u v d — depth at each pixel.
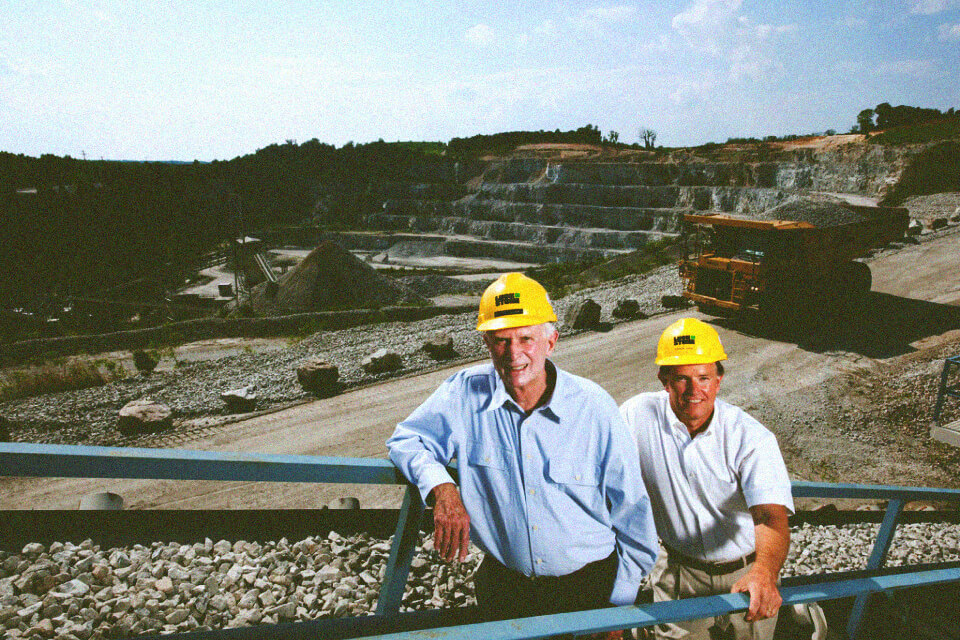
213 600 2.55
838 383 13.66
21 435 10.84
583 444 1.57
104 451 1.27
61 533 2.79
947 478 10.34
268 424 11.73
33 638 2.13
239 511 3.34
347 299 35.62
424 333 18.84
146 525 3.02
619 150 121.31
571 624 1.34
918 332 16.52
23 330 34.06
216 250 79.94
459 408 1.61
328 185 133.88
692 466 2.20
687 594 2.44
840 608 3.37
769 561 1.87
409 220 118.25
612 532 1.75
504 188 113.19
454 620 1.94
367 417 12.05
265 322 23.38
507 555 1.72
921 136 68.12
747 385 13.62
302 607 2.70
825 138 91.06
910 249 25.31
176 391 13.54
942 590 3.73
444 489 1.48
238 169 138.00
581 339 17.14
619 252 89.50
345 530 3.61
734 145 99.25
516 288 1.48
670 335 2.16
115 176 91.25
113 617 2.35
